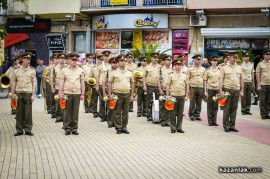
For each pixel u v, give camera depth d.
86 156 8.69
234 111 12.38
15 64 15.83
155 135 11.52
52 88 14.44
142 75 14.25
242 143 10.44
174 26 26.66
